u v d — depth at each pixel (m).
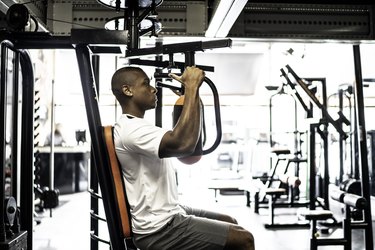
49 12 3.04
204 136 1.75
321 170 5.79
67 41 1.90
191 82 1.57
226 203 7.26
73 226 5.30
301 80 4.67
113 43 1.68
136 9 1.77
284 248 4.24
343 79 5.96
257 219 5.88
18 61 2.09
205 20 3.09
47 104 8.12
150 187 1.69
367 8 3.32
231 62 8.46
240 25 3.22
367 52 4.18
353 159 4.89
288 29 3.27
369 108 4.95
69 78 8.66
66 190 8.78
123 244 1.64
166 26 3.08
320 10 3.29
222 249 1.64
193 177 8.92
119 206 1.65
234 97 9.09
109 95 6.65
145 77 1.80
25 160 2.23
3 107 1.86
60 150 8.56
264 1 3.26
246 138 9.22
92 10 3.05
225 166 10.19
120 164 1.70
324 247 4.25
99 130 1.70
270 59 8.05
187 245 1.65
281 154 5.97
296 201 6.31
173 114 1.75
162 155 1.58
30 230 2.22
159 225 1.65
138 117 1.80
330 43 3.42
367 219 3.57
